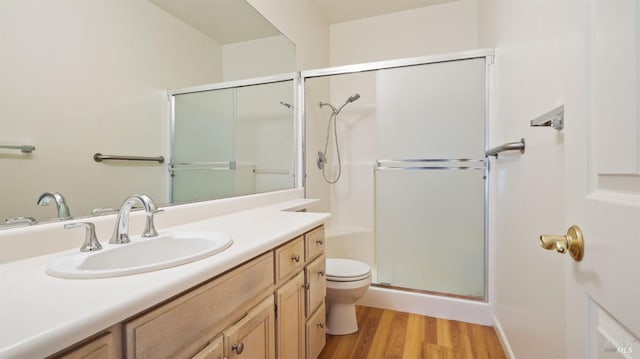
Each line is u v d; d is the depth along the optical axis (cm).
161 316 64
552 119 97
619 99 45
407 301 219
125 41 116
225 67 174
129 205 97
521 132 139
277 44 226
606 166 48
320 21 309
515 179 150
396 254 233
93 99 104
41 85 89
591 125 53
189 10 148
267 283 105
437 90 222
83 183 101
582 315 55
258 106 204
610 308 46
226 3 175
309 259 142
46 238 86
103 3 108
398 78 231
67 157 96
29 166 87
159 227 121
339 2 296
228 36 177
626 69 43
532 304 125
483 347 174
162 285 62
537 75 117
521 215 140
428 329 195
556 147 100
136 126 121
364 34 324
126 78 116
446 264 221
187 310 71
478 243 214
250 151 197
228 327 86
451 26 296
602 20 50
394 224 234
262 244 97
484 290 208
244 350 92
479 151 213
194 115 152
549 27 104
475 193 215
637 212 40
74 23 98
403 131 231
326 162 297
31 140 87
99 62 106
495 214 197
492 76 204
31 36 87
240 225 127
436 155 223
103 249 86
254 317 97
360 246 284
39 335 43
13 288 60
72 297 56
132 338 58
